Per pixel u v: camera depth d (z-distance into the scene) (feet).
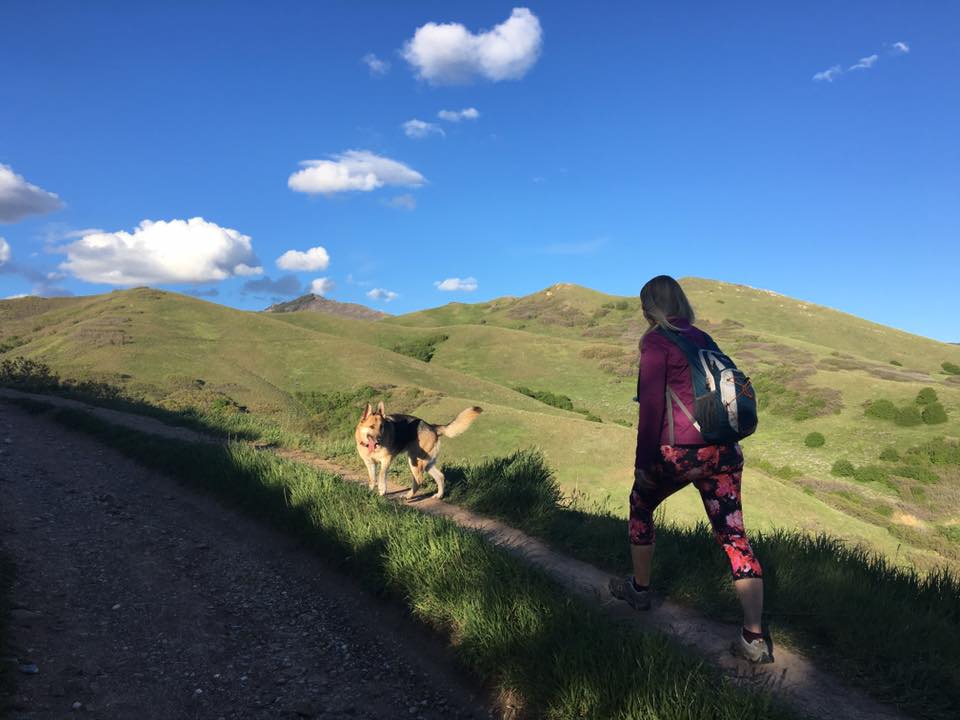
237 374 172.45
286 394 160.45
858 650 10.14
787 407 188.85
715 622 11.61
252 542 19.65
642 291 10.66
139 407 60.49
